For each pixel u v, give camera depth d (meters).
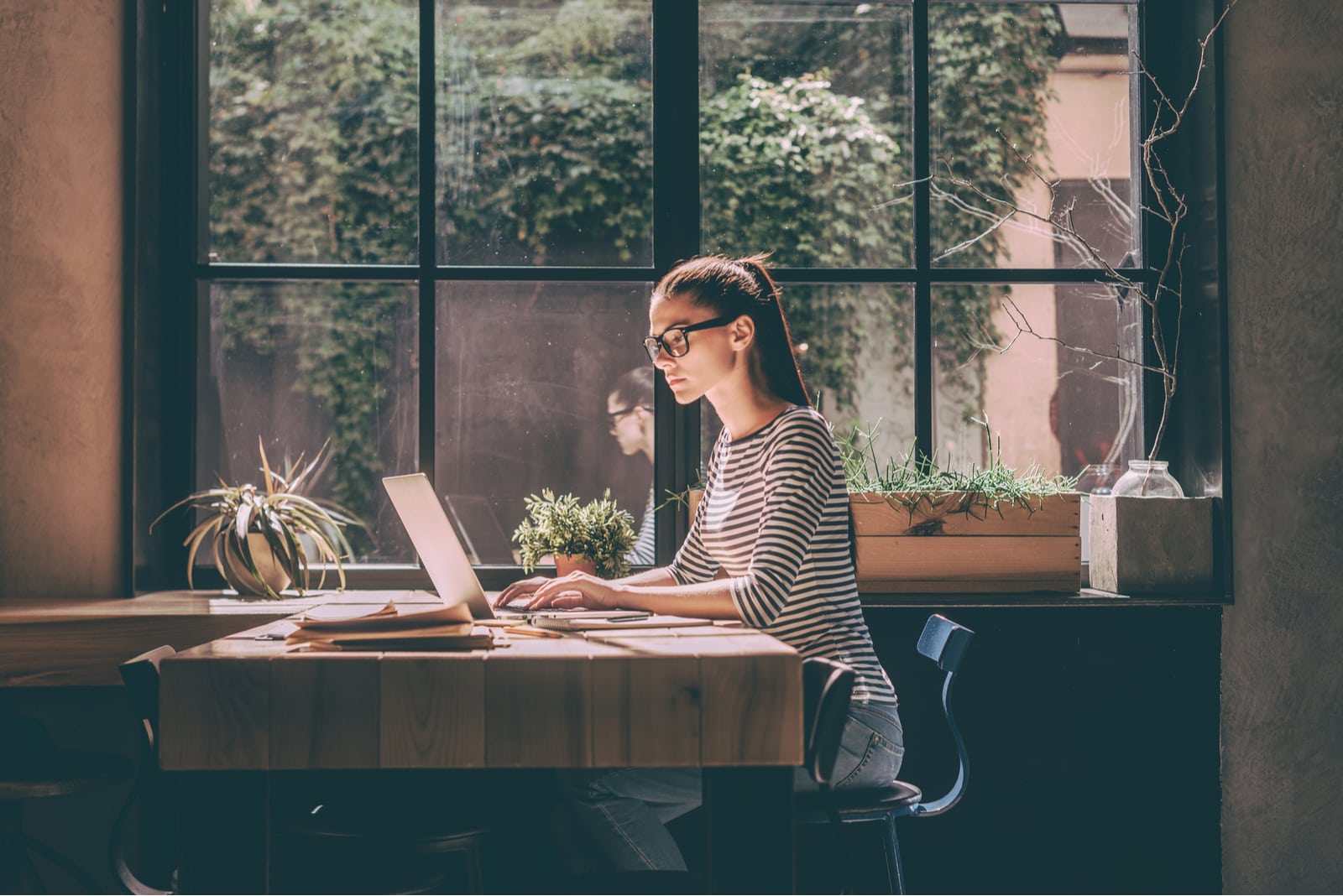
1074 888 2.46
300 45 2.57
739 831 1.34
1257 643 2.53
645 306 2.59
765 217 2.61
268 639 1.46
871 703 1.73
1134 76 2.66
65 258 2.43
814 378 2.61
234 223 2.57
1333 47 2.58
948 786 2.44
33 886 2.24
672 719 1.30
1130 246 2.67
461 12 2.58
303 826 1.72
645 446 2.59
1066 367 2.64
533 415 2.58
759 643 1.41
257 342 2.57
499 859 2.06
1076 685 2.46
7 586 2.41
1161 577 2.43
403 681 1.27
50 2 2.43
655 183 2.59
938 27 2.64
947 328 2.63
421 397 2.55
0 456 2.42
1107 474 2.64
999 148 2.65
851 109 2.62
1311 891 2.53
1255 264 2.57
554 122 2.59
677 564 2.08
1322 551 2.55
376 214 2.57
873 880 2.44
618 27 2.60
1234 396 2.56
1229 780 2.52
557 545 2.27
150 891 1.62
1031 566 2.39
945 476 2.49
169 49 2.53
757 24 2.61
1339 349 2.57
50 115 2.43
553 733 1.28
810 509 1.73
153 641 2.10
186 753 1.25
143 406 2.44
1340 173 2.58
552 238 2.59
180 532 2.55
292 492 2.54
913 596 2.35
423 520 1.66
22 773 1.89
